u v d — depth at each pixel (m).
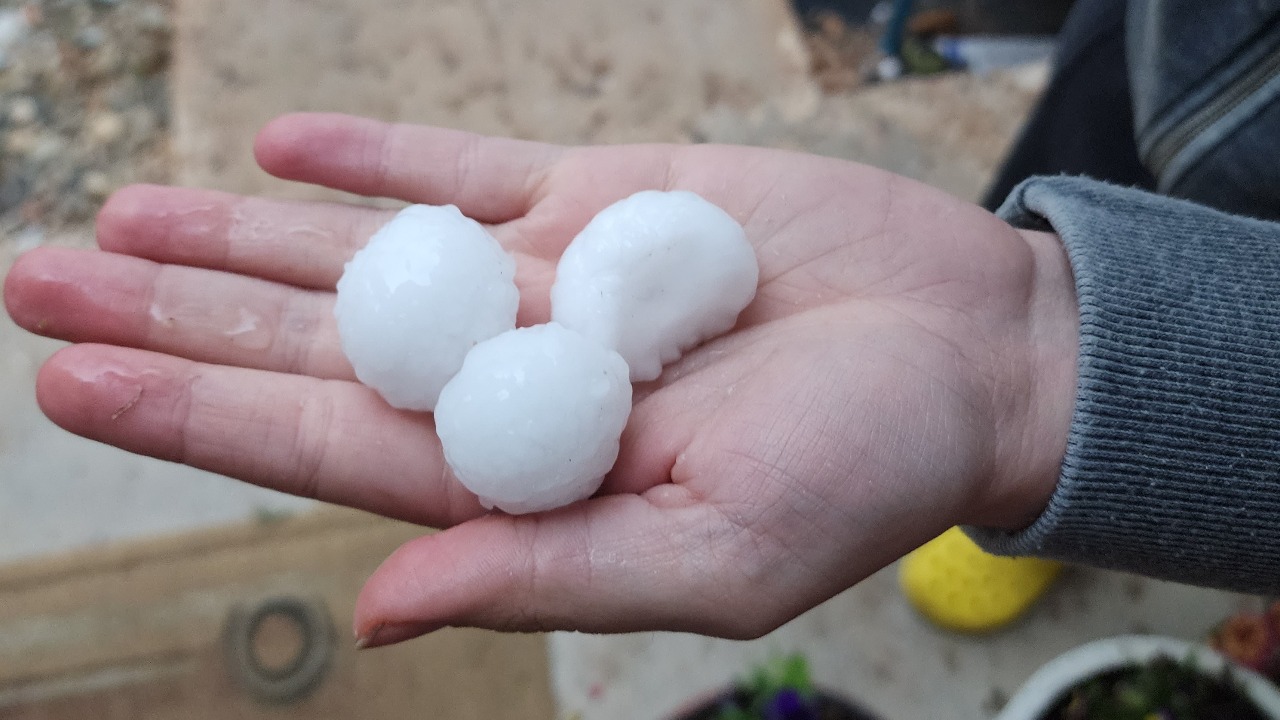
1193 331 0.13
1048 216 0.15
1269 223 0.14
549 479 0.14
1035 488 0.14
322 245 0.17
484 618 0.13
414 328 0.15
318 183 0.17
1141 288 0.13
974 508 0.14
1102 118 0.20
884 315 0.15
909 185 0.16
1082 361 0.13
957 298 0.15
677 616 0.13
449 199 0.18
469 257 0.16
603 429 0.14
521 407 0.14
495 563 0.12
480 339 0.15
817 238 0.16
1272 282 0.14
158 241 0.16
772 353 0.15
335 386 0.15
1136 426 0.13
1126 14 0.19
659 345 0.16
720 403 0.15
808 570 0.13
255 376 0.14
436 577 0.12
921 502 0.13
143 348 0.16
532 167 0.18
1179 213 0.14
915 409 0.13
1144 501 0.13
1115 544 0.14
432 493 0.15
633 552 0.12
